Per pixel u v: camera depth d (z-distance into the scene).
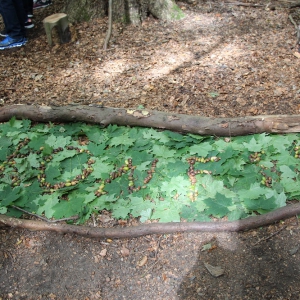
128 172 3.61
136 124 4.06
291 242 3.00
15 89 5.03
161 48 5.66
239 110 4.34
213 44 5.67
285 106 4.33
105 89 4.88
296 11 6.50
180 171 3.53
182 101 4.54
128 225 3.22
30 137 4.13
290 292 2.68
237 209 3.21
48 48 5.90
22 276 2.93
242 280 2.78
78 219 3.26
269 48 5.48
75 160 3.79
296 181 3.41
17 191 3.48
